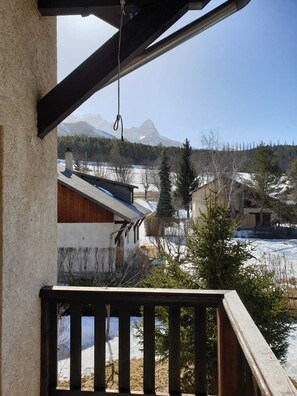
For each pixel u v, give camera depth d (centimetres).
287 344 511
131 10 184
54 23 221
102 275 1020
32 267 180
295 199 2589
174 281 496
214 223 499
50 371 190
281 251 1841
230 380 165
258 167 2645
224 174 2303
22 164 169
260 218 2659
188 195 3253
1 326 148
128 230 1456
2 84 149
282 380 89
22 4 170
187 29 212
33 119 182
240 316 140
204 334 179
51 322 192
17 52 164
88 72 179
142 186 4638
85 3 183
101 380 186
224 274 484
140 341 540
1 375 148
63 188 1341
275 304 479
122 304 186
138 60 220
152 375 183
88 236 1327
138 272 958
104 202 1346
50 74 211
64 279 1115
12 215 158
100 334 187
